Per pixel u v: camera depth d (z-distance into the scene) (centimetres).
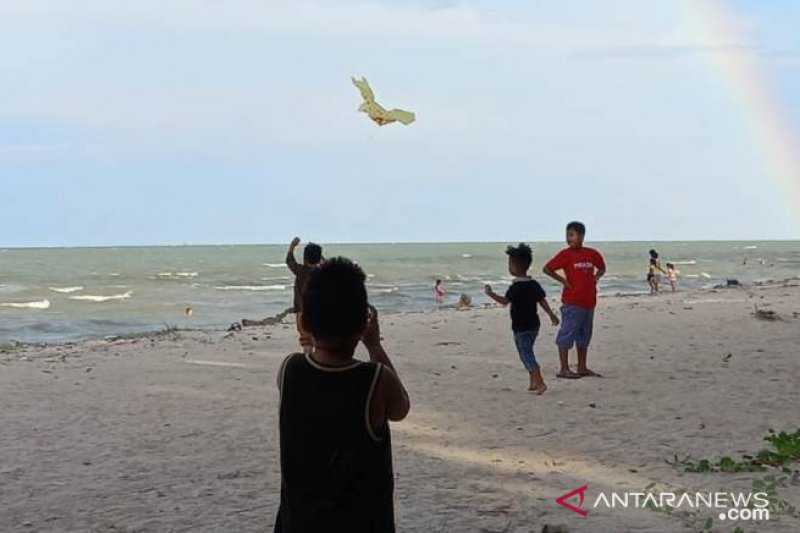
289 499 274
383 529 273
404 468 642
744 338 1452
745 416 820
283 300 4181
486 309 2548
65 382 1140
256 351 1495
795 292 2619
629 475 614
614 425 790
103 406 946
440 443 730
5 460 688
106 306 3803
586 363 1205
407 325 1900
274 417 872
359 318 274
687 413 840
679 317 1847
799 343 1369
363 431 269
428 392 999
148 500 567
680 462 645
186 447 731
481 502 551
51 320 3097
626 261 9594
